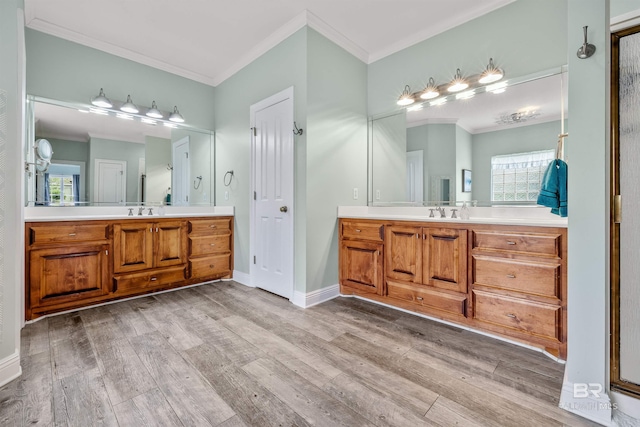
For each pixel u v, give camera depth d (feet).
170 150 11.21
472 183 8.08
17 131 5.12
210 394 4.61
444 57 8.59
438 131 8.73
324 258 9.11
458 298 6.91
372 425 3.98
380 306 8.65
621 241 4.15
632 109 4.04
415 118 9.21
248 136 10.66
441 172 8.66
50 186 8.72
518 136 7.35
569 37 4.35
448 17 8.31
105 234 8.53
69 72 9.04
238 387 4.79
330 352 5.94
